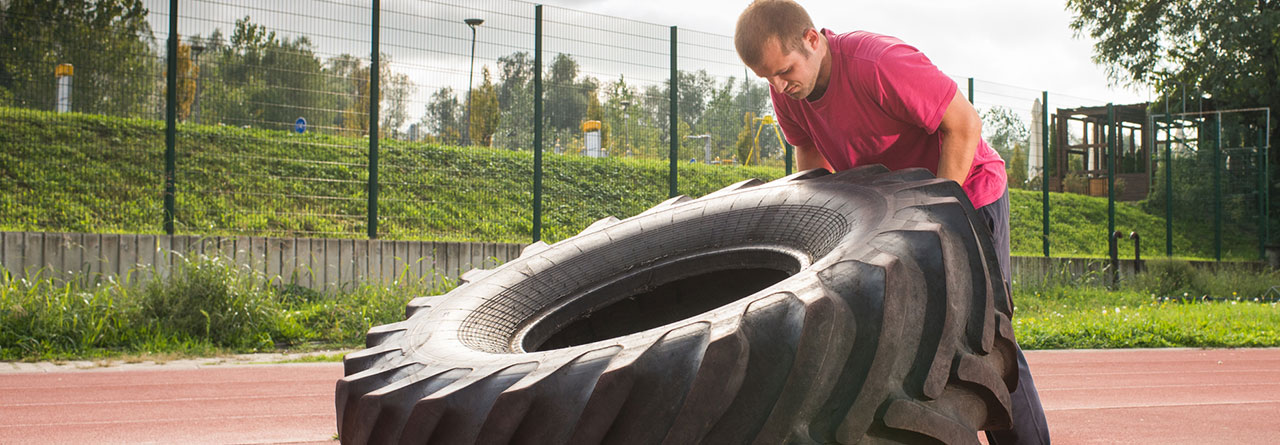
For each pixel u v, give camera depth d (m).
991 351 1.61
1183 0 24.44
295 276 8.28
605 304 2.33
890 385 1.42
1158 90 25.06
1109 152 15.31
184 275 7.52
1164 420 4.05
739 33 2.14
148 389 4.94
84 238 7.63
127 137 8.66
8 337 6.42
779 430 1.35
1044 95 14.02
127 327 6.92
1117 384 5.54
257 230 8.62
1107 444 3.44
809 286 1.45
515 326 2.17
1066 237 15.79
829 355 1.39
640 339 1.46
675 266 2.29
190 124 8.42
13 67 7.97
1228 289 15.21
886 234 1.58
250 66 8.49
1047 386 5.42
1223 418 4.13
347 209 8.90
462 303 2.21
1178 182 18.20
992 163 2.33
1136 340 8.38
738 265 2.18
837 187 2.04
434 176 9.23
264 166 8.73
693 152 10.29
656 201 10.09
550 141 9.62
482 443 1.46
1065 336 8.27
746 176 10.60
